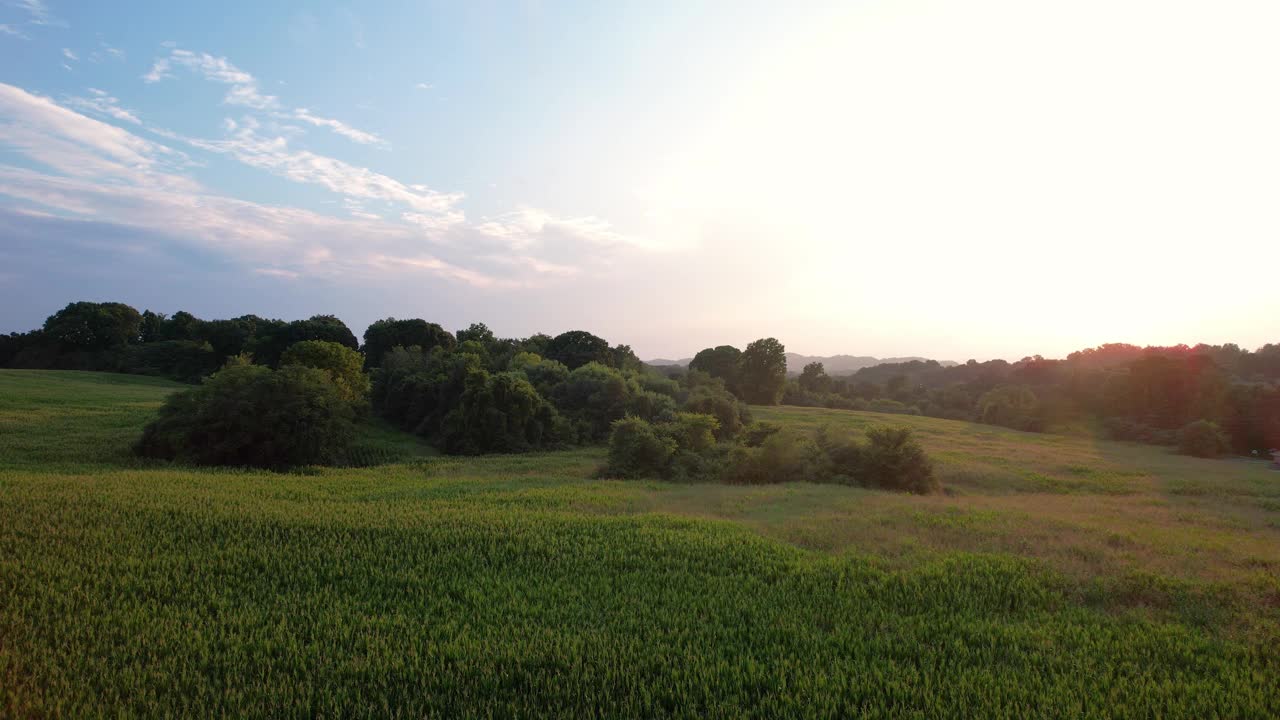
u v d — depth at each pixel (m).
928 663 11.48
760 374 111.38
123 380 81.38
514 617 13.53
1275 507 32.19
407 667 10.88
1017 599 14.94
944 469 46.12
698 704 10.19
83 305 99.44
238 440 37.88
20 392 55.94
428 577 15.88
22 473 28.50
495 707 9.76
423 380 61.66
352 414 46.22
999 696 10.09
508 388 53.00
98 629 12.16
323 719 9.38
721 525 22.28
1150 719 9.66
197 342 92.31
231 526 19.67
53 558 15.55
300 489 28.95
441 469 40.66
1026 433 88.06
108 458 36.12
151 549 17.17
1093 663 11.52
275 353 84.69
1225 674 10.92
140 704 9.63
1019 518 24.86
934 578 16.09
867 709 9.97
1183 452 68.25
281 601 14.19
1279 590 15.14
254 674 10.86
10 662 10.53
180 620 12.84
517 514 23.42
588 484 34.31
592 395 63.53
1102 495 37.41
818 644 12.38
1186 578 16.33
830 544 20.19
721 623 13.59
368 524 20.56
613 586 15.91
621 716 9.59
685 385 90.56
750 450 39.22
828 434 44.84
